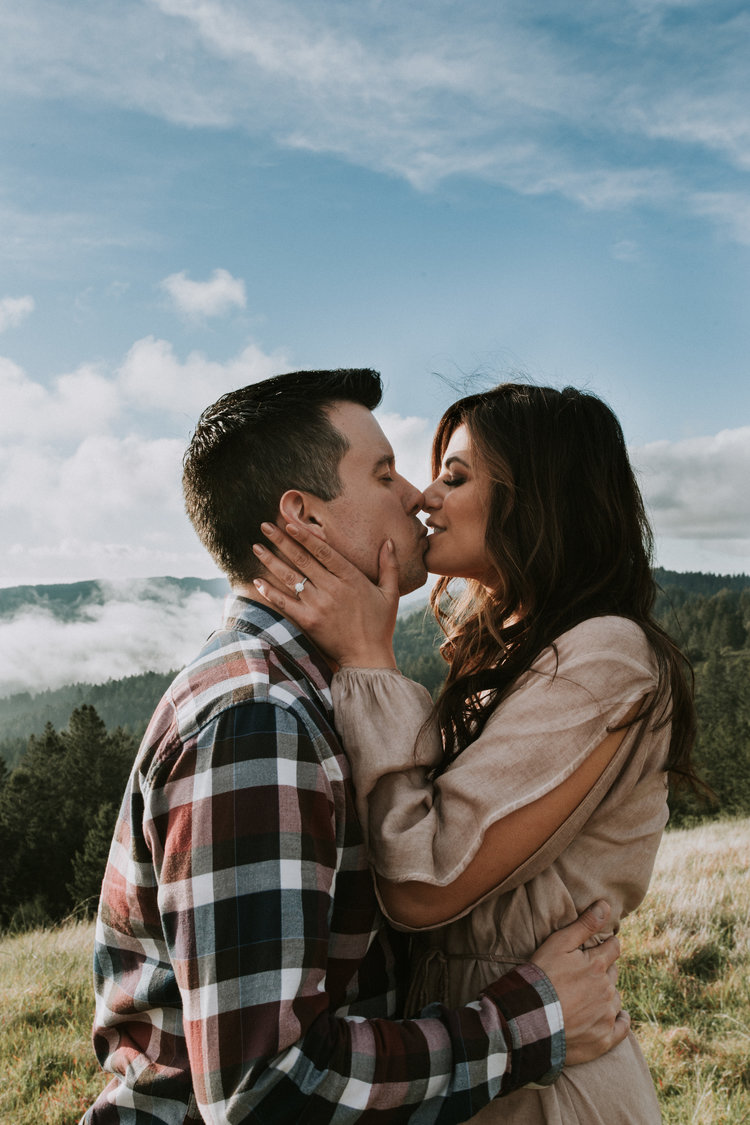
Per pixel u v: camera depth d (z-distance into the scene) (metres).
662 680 1.44
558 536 1.63
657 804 1.49
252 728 1.17
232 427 1.55
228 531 1.57
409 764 1.33
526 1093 1.34
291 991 1.07
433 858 1.28
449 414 1.92
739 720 48.03
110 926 1.37
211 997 1.07
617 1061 1.39
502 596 1.77
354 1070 1.10
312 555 1.50
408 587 1.69
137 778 1.29
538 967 1.32
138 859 1.27
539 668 1.44
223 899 1.10
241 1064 1.03
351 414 1.58
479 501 1.71
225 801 1.13
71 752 47.41
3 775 48.38
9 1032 4.14
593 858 1.43
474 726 1.68
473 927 1.42
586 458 1.69
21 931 8.15
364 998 1.38
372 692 1.41
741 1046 3.82
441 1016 1.24
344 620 1.46
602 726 1.35
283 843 1.12
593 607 1.60
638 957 4.78
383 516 1.58
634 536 1.72
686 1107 3.38
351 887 1.32
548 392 1.76
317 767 1.21
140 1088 1.26
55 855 42.78
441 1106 1.15
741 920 5.33
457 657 1.84
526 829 1.31
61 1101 3.51
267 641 1.40
